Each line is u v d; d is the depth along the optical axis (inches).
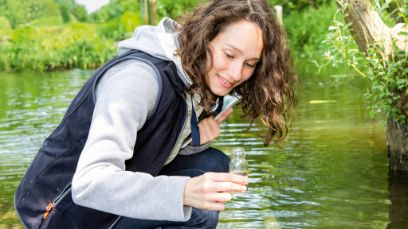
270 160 168.4
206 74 83.1
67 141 84.0
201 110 92.4
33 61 552.4
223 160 101.0
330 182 148.1
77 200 73.0
